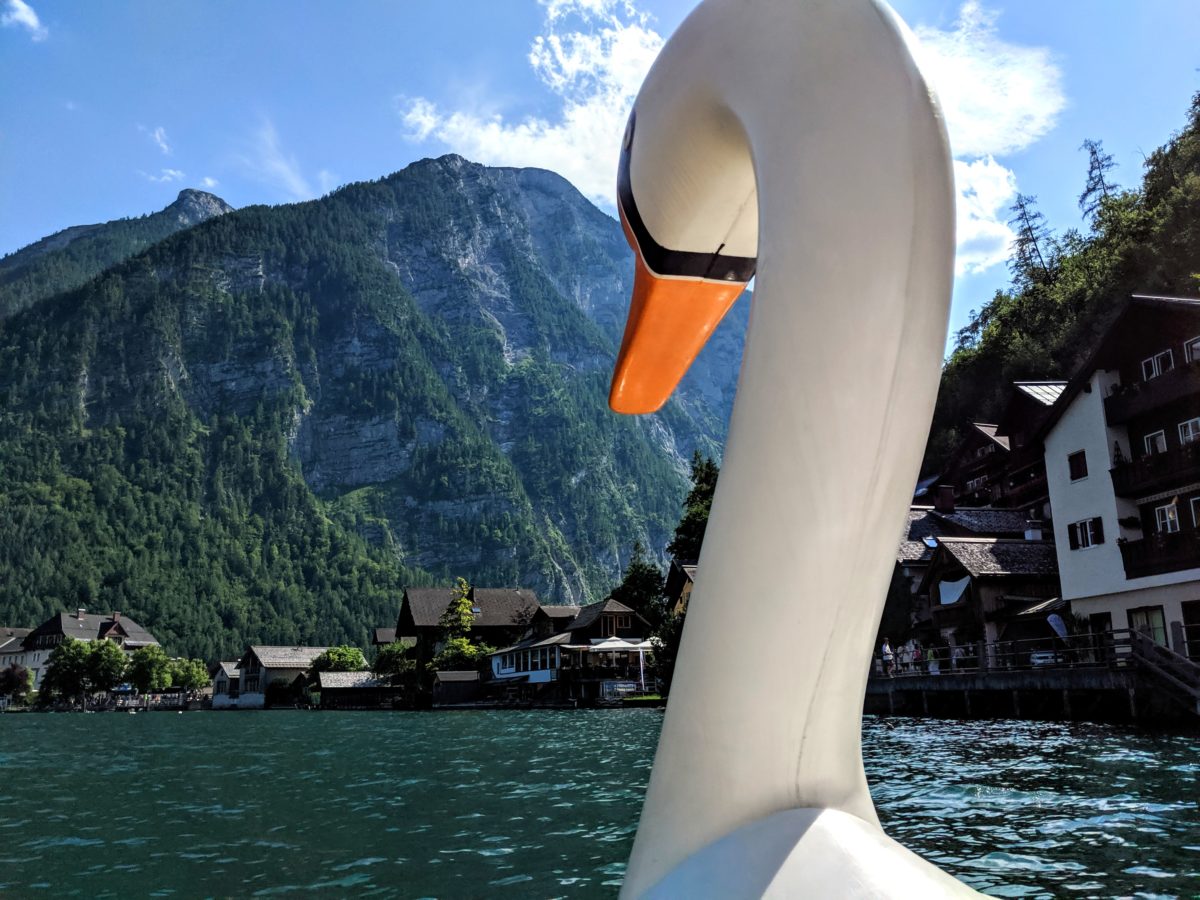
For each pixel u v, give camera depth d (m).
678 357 1.61
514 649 62.44
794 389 1.13
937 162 1.10
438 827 8.05
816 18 1.20
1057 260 61.34
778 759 1.16
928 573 30.69
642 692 50.78
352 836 7.74
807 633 1.14
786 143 1.19
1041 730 16.48
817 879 1.02
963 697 23.11
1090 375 24.98
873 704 26.75
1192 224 36.09
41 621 164.25
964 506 40.06
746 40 1.28
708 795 1.18
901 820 7.09
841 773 1.17
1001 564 28.86
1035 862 5.49
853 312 1.10
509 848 6.86
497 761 15.13
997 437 38.38
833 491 1.11
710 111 1.36
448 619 72.31
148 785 12.90
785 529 1.14
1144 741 13.40
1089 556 24.84
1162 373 22.91
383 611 188.75
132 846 7.66
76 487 195.62
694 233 1.49
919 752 12.90
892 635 32.62
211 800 10.81
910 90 1.12
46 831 8.62
